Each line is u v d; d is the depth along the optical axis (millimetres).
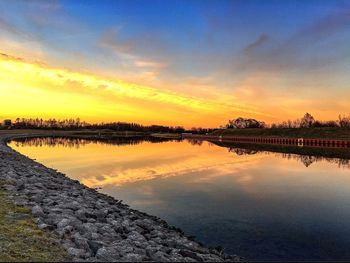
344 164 42969
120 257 8977
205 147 84375
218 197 22000
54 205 13914
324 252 12727
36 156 54438
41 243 9203
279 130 137875
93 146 86438
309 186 26359
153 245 10820
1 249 8609
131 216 15234
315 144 89375
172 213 17953
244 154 60062
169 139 153625
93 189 24031
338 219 17000
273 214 17859
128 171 35062
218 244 13422
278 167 39344
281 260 11945
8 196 14297
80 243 9383
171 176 31422
